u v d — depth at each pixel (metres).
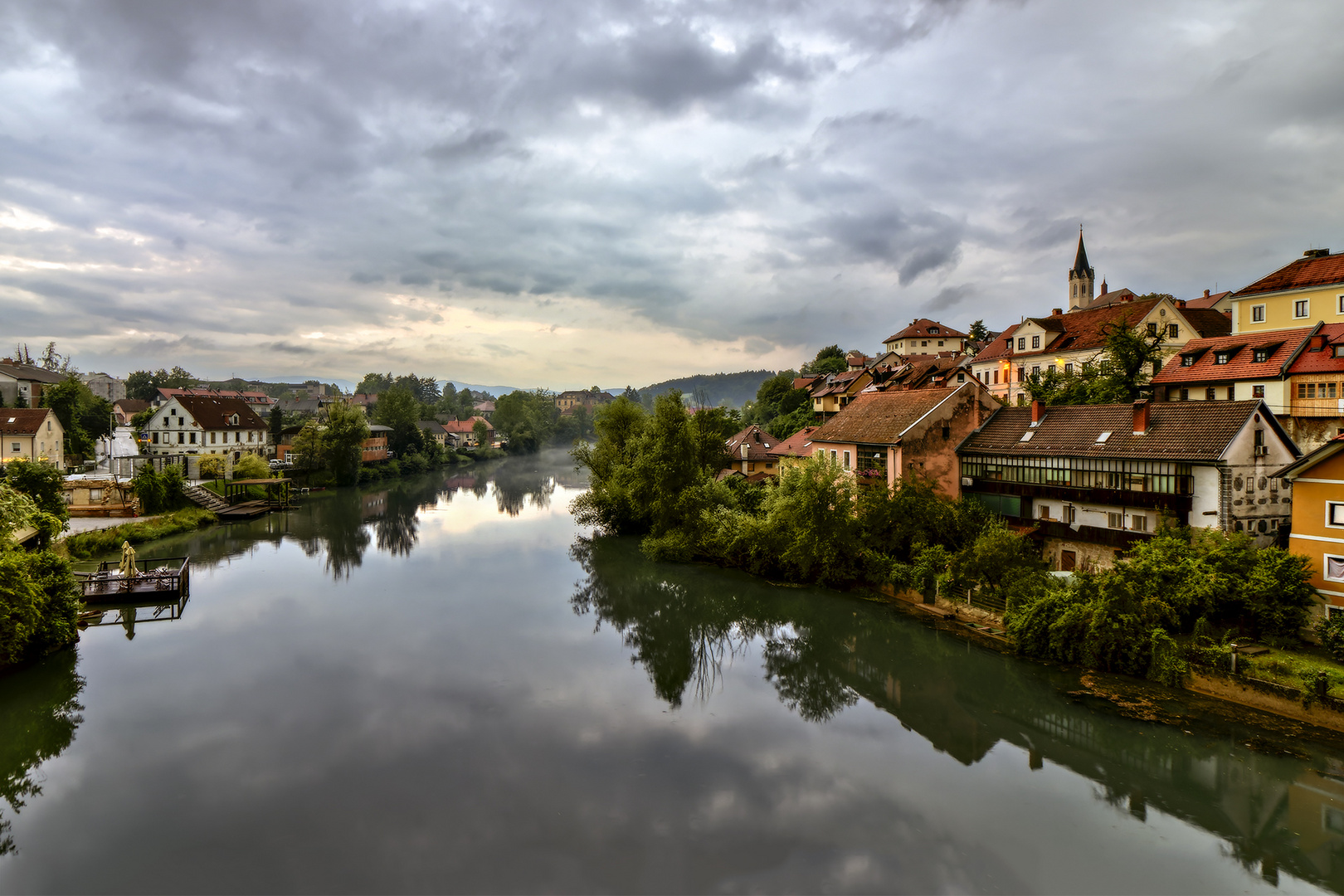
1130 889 16.33
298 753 22.39
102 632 33.84
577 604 39.59
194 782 20.67
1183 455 31.56
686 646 32.81
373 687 27.58
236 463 86.56
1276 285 48.00
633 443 59.91
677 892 16.23
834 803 19.83
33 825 18.62
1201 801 19.80
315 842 17.94
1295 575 25.78
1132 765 21.70
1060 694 26.16
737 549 46.62
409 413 123.12
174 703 25.98
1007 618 31.62
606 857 17.44
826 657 31.31
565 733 23.97
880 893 16.22
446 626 35.19
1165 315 58.12
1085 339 61.66
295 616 36.69
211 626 34.84
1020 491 39.38
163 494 62.16
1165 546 28.95
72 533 49.31
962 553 36.09
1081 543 35.84
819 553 40.84
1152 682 26.50
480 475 117.06
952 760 22.25
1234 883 16.58
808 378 108.69
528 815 19.19
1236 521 30.45
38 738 23.28
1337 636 24.25
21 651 28.86
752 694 27.47
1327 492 26.06
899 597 39.00
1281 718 23.03
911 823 18.91
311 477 93.69
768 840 18.14
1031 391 58.91
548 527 65.56
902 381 72.44
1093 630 27.75
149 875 16.72
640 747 22.98
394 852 17.58
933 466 43.78
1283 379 40.09
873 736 23.88
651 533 53.41
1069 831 18.52
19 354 120.94
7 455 68.62
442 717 25.03
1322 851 17.66
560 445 189.75
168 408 91.12
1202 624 26.38
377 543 57.09
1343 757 21.20
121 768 21.42
